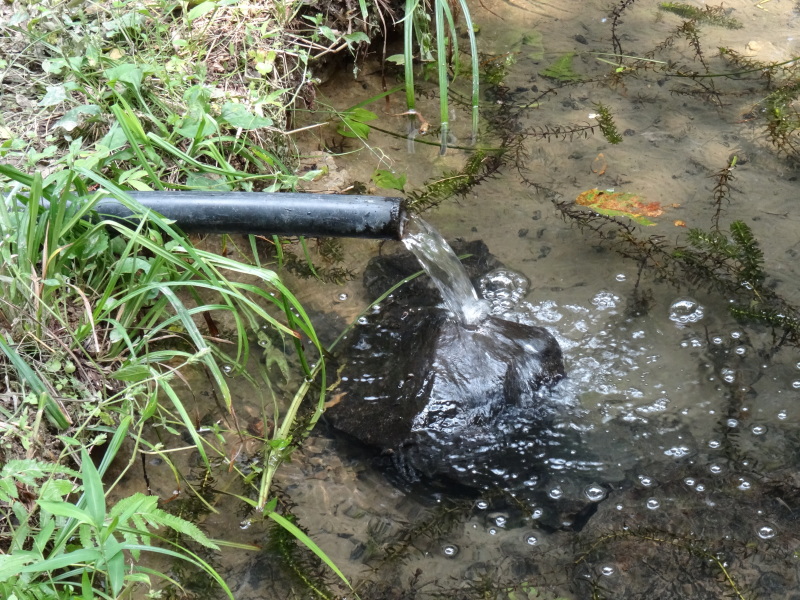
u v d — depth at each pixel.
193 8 1.55
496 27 1.88
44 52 1.43
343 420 1.23
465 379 1.21
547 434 1.21
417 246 1.23
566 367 1.29
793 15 1.91
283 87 1.52
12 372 1.09
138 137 1.29
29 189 1.21
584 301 1.38
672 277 1.40
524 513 1.14
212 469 1.18
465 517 1.14
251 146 1.38
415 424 1.18
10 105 1.37
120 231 1.15
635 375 1.28
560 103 1.71
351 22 1.67
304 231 1.17
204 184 1.30
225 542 1.08
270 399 1.27
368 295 1.40
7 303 1.06
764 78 1.74
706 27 1.88
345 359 1.31
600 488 1.16
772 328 1.33
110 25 1.44
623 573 1.08
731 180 1.54
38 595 0.92
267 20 1.53
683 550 1.10
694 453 1.20
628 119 1.67
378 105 1.71
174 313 1.31
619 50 1.82
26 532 0.95
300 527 1.13
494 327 1.29
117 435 1.03
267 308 1.38
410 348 1.29
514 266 1.43
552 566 1.09
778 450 1.20
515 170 1.59
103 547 0.89
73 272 1.18
